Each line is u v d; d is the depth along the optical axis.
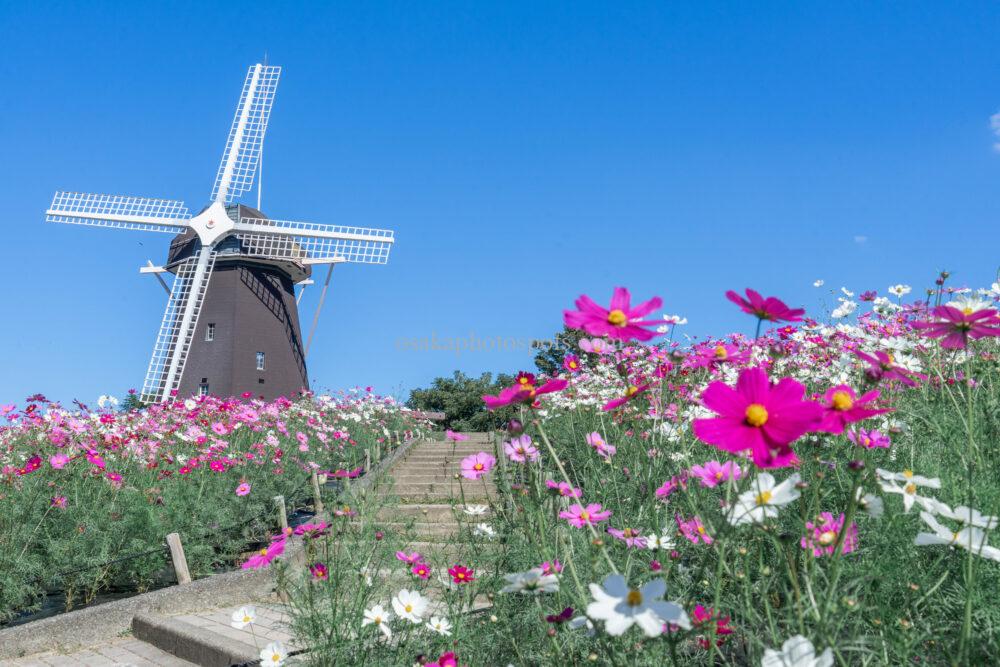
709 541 1.88
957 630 1.87
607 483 3.32
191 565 6.56
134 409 10.01
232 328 23.72
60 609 5.85
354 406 13.73
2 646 5.08
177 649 5.04
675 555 2.21
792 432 1.30
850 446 2.37
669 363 2.56
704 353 2.30
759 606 1.94
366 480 6.29
